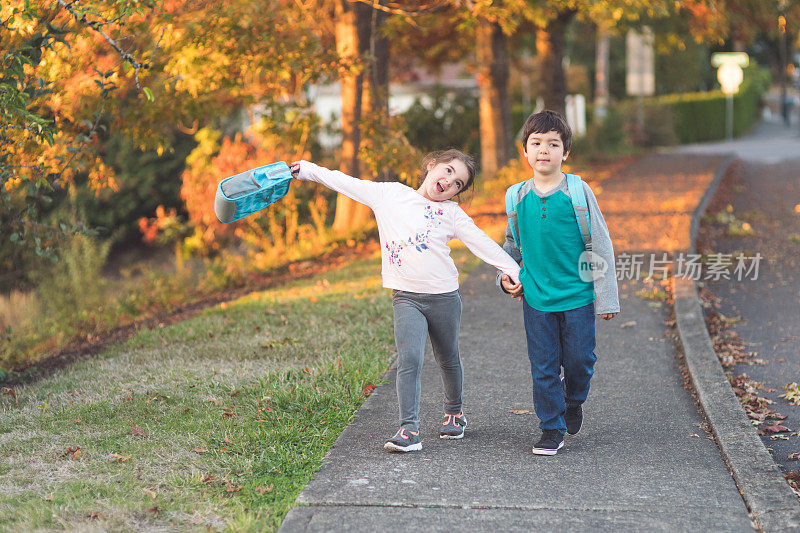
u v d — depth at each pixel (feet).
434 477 13.02
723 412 15.62
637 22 53.01
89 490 12.59
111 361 20.74
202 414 16.02
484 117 54.90
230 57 27.35
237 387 17.46
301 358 19.94
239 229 44.60
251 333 22.40
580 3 32.32
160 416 15.97
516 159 56.85
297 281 31.09
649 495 12.40
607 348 20.56
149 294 35.12
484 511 11.84
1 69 17.30
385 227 13.88
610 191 47.14
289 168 14.15
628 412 16.19
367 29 37.73
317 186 47.37
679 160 65.36
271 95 32.53
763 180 53.83
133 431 15.01
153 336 22.99
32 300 37.32
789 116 158.81
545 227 13.58
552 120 13.48
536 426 15.42
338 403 16.29
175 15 25.46
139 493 12.44
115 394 17.54
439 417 15.92
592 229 13.53
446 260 13.88
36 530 11.21
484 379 18.24
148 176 66.59
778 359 20.49
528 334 13.98
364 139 34.14
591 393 17.35
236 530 11.18
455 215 13.87
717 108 114.52
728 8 44.16
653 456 13.97
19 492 12.60
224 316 24.61
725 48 158.61
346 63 30.07
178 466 13.48
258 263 39.14
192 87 26.73
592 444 14.52
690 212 38.42
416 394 14.02
